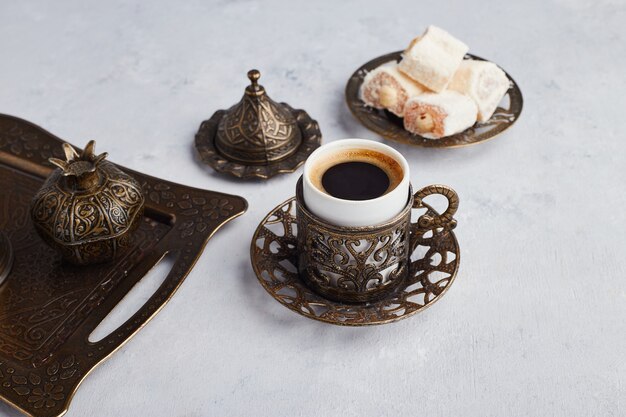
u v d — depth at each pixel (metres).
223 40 0.80
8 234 0.60
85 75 0.76
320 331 0.55
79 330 0.53
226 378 0.52
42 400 0.49
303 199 0.52
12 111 0.72
